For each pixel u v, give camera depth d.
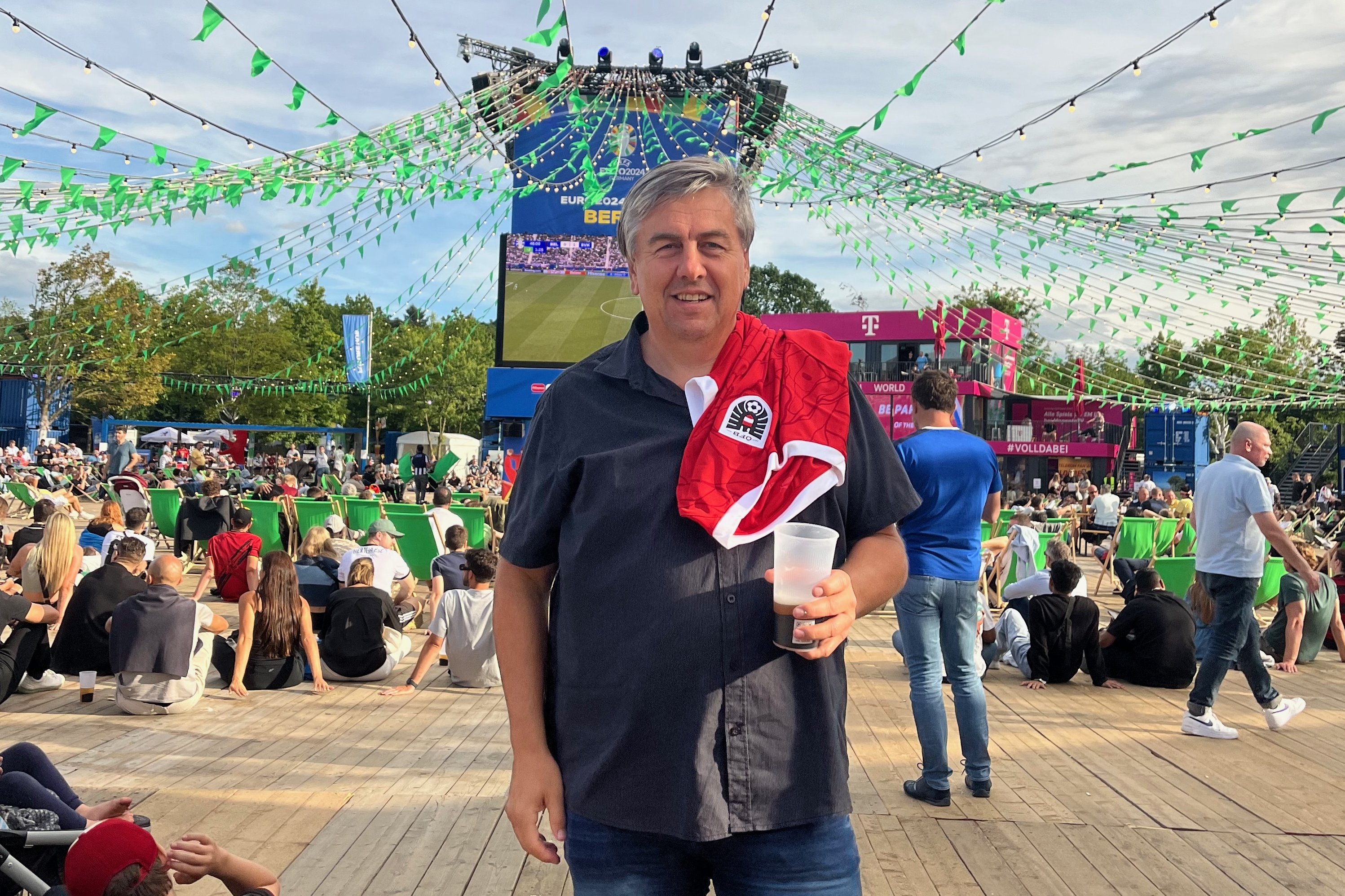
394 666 6.79
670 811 1.35
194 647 5.75
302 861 3.36
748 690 1.35
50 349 24.09
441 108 9.11
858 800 4.10
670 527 1.38
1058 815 3.94
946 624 4.09
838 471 1.39
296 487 13.70
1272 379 14.81
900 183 8.91
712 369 1.46
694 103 12.20
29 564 6.41
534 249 16.11
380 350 43.97
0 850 2.41
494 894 3.09
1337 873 3.38
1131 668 6.76
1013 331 25.23
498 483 23.03
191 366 37.94
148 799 4.02
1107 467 37.41
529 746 1.46
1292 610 7.54
